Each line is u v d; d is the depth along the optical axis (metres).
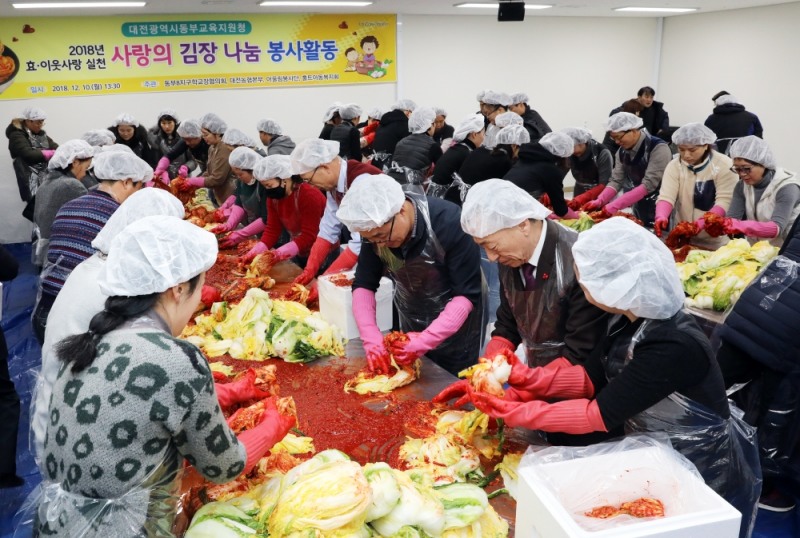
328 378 2.50
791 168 9.68
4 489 3.04
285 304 2.90
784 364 2.57
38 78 8.08
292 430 2.06
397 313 3.16
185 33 8.59
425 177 6.75
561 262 2.10
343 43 9.45
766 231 3.80
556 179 4.57
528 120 8.01
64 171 4.03
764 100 9.91
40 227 3.92
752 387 2.85
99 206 2.99
